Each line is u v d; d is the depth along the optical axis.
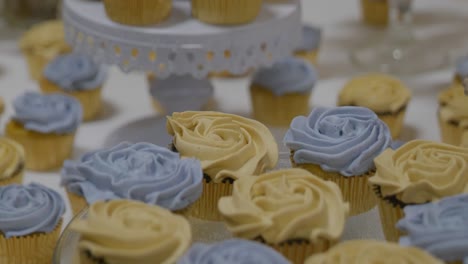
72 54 1.11
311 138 0.80
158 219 0.71
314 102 1.12
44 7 1.28
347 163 0.79
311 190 0.73
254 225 0.71
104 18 0.95
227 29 0.93
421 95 1.13
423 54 1.24
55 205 0.86
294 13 0.98
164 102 1.03
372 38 1.30
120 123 1.07
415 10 1.41
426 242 0.69
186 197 0.75
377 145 0.79
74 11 0.97
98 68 1.09
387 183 0.75
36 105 1.01
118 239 0.69
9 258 0.85
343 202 0.73
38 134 0.98
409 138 1.04
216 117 0.82
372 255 0.67
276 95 1.04
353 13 1.42
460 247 0.68
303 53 1.17
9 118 1.04
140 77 1.18
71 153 1.02
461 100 0.99
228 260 0.67
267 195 0.73
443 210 0.71
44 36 1.16
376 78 1.08
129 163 0.77
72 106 1.02
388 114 1.02
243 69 0.94
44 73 1.09
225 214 0.72
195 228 0.77
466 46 1.26
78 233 0.73
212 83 1.13
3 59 1.22
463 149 0.78
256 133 0.81
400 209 0.75
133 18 0.93
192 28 0.93
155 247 0.68
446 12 1.40
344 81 1.18
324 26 1.36
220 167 0.78
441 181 0.75
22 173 0.93
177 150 0.80
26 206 0.85
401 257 0.67
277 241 0.71
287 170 0.75
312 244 0.71
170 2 0.95
